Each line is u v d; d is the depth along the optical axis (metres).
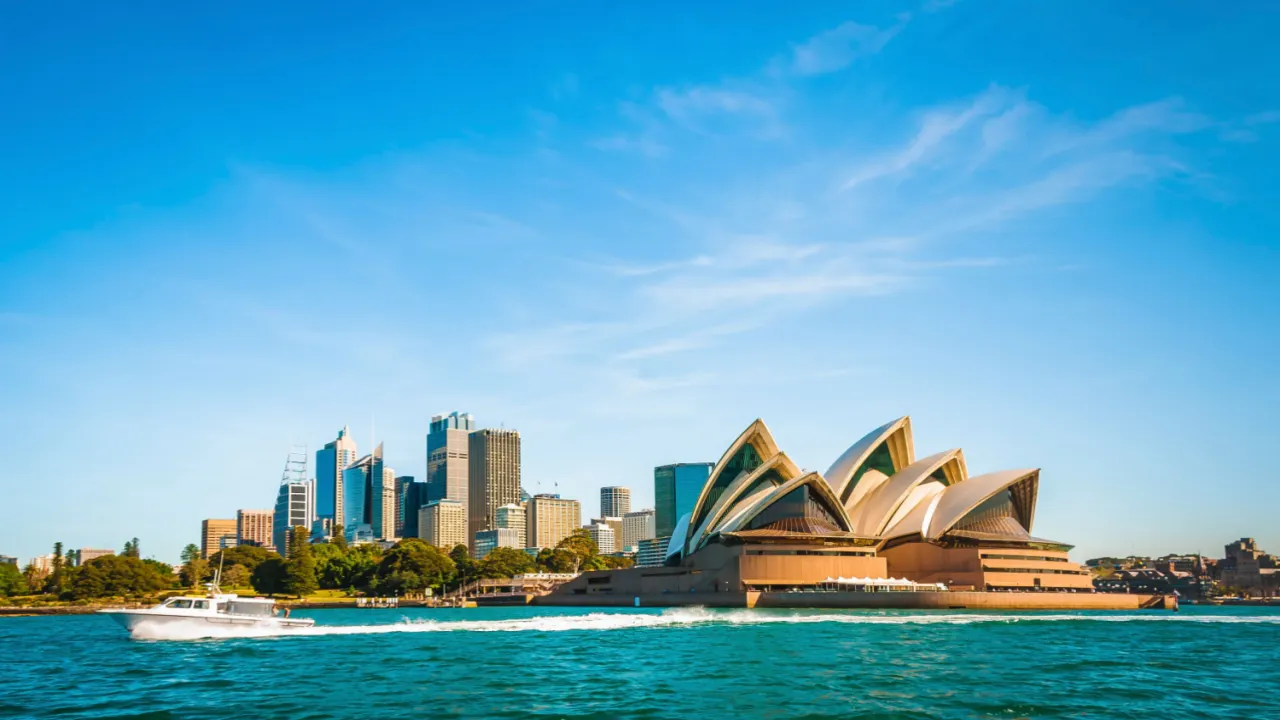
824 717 41.22
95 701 47.81
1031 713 42.16
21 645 85.19
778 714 42.00
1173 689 48.94
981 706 43.81
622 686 50.50
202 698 48.12
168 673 58.53
